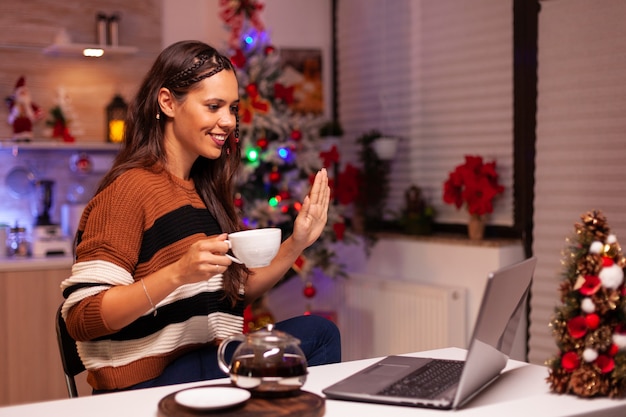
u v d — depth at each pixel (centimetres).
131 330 201
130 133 218
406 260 439
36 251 432
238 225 236
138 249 200
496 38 406
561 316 160
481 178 396
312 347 211
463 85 425
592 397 156
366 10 489
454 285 408
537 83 385
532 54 388
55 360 412
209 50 214
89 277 188
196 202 221
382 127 481
